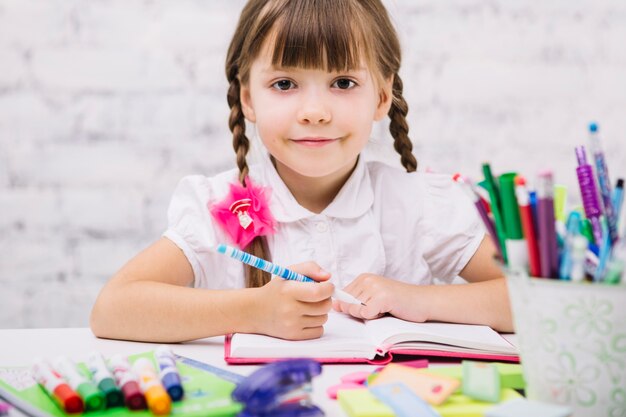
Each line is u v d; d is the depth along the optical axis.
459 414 0.59
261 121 1.02
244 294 0.87
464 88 1.85
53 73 1.76
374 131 1.55
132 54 1.77
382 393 0.60
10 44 1.75
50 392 0.63
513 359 0.80
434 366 0.78
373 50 1.03
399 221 1.16
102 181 1.78
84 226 1.78
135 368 0.64
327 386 0.70
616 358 0.57
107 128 1.77
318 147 0.99
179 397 0.61
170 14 1.77
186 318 0.87
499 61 1.85
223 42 1.78
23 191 1.77
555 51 1.86
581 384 0.58
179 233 1.06
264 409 0.57
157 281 0.99
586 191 0.63
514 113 1.86
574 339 0.58
